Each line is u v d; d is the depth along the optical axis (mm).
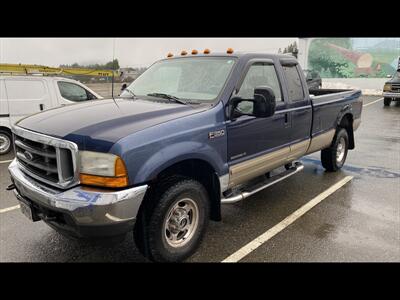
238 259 3404
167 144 2967
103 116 3119
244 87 3869
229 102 3600
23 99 8070
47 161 2945
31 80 8195
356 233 3953
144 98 3938
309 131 5094
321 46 27359
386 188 5477
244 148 3830
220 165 3514
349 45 26609
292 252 3533
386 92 17484
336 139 6051
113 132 2795
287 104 4480
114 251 3549
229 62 3914
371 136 9922
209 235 3887
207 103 3555
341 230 4027
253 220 4285
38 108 8273
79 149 2715
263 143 4117
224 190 3686
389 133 10383
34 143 3094
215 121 3426
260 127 4004
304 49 27812
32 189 2916
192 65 4137
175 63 4363
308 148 5156
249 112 3898
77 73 10438
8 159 7539
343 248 3613
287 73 4664
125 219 2715
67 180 2787
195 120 3246
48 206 2771
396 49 25359
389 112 15469
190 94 3824
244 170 3869
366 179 5930
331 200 4957
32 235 3855
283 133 4465
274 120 4227
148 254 3102
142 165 2787
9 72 8367
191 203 3314
